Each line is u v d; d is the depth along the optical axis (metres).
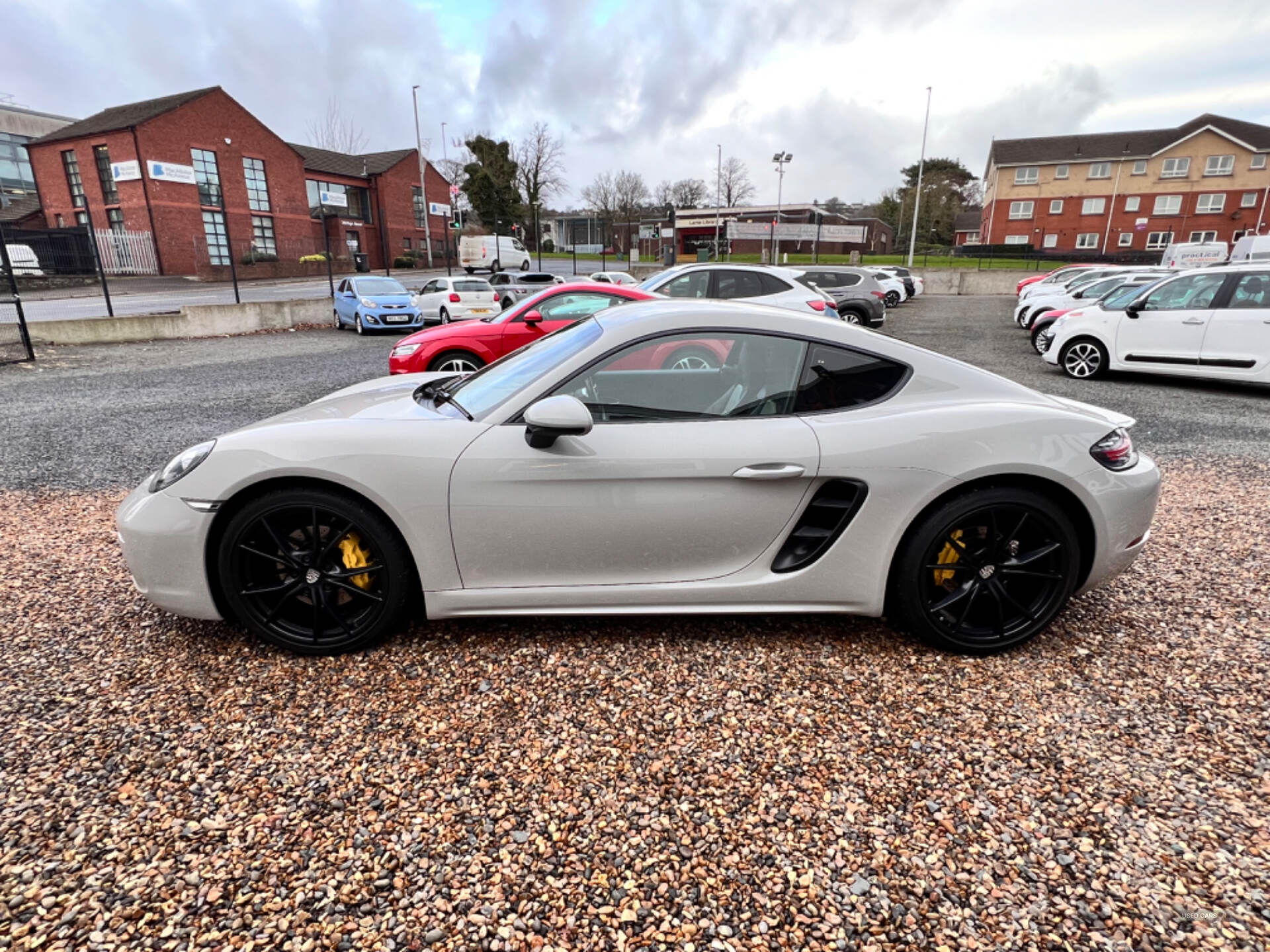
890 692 2.31
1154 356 8.59
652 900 1.55
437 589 2.43
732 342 2.45
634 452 2.33
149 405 7.41
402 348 7.17
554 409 2.19
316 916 1.51
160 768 1.94
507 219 55.22
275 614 2.47
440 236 49.34
